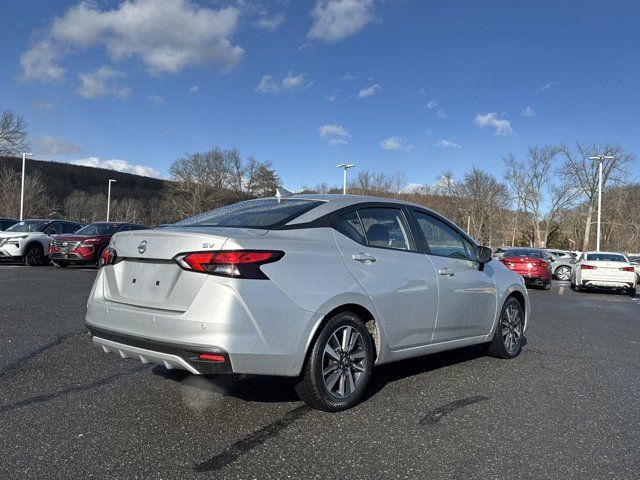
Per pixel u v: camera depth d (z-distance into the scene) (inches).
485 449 130.0
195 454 122.6
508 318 227.9
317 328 145.8
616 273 660.1
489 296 213.9
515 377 197.0
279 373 139.2
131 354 148.1
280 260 143.2
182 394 164.7
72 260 618.2
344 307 155.5
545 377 198.1
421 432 139.8
